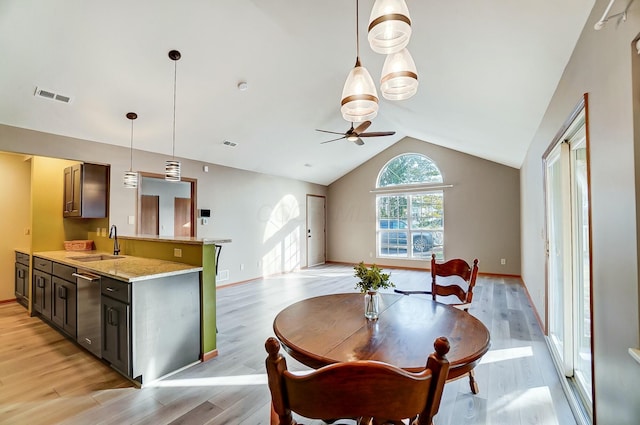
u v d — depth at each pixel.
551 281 2.96
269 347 0.77
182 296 2.57
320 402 0.75
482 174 6.58
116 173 4.18
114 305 2.39
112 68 2.97
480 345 1.28
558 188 2.70
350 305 1.88
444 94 3.32
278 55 3.27
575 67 1.80
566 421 1.85
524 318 3.71
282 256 7.04
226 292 5.20
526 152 4.60
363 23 2.39
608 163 1.35
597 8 1.43
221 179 5.70
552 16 1.62
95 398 2.12
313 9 2.34
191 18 2.62
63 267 3.12
